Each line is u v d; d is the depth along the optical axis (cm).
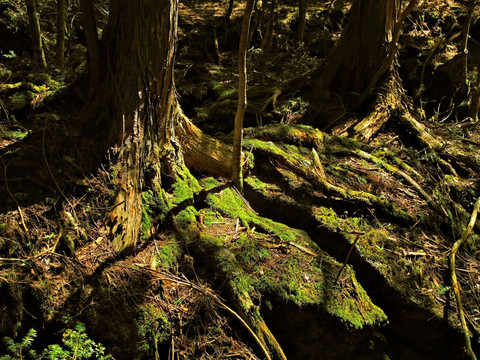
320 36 888
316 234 391
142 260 339
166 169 384
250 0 316
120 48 362
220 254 349
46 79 568
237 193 413
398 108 552
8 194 342
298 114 577
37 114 470
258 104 587
